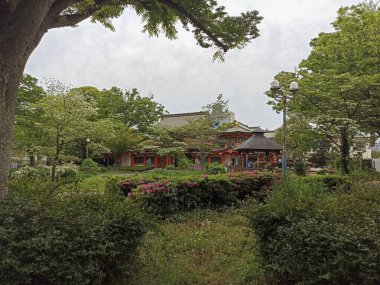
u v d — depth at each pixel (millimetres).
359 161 19047
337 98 14203
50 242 2965
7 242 2904
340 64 14562
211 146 33625
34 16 3904
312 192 6895
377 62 13398
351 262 2926
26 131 16281
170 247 5379
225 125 32625
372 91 13570
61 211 3406
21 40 3834
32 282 2945
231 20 6688
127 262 3729
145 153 37312
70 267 2994
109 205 4016
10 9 4094
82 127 13070
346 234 3092
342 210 3686
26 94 18359
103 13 6598
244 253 5047
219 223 7086
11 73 3844
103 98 33781
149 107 36125
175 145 33500
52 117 12609
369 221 3348
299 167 17516
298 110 15828
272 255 3682
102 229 3365
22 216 3184
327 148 24078
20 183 4465
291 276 3561
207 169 25047
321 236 3119
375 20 13156
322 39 15344
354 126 13633
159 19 6770
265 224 3811
